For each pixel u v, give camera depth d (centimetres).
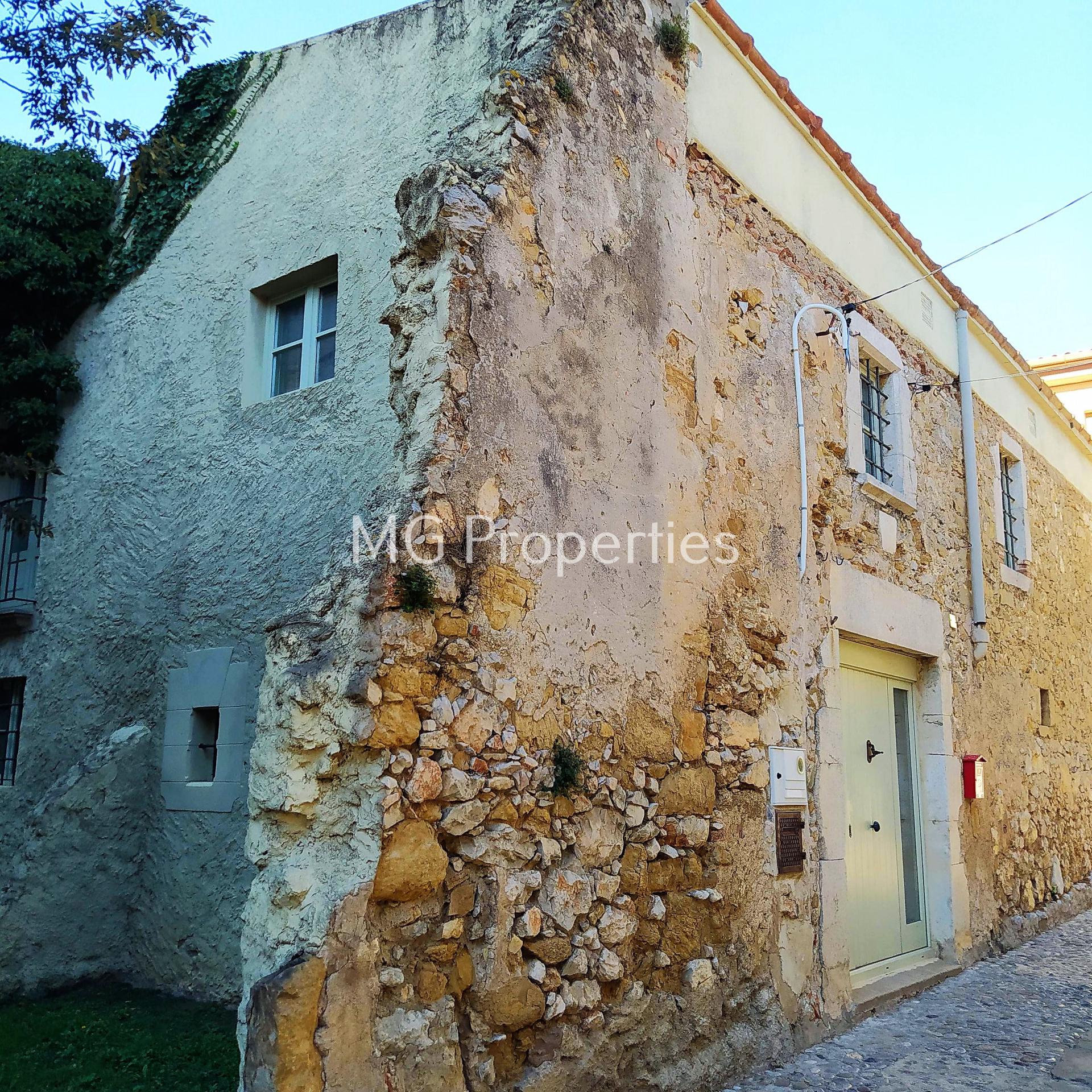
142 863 635
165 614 670
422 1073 328
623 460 477
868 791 696
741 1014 491
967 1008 628
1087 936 891
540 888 388
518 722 390
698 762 496
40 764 727
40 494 802
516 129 438
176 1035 502
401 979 329
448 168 411
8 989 570
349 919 316
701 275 563
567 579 430
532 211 439
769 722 558
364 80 651
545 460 427
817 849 581
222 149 730
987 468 977
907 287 848
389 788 330
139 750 645
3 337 797
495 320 409
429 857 340
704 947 477
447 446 379
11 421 786
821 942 570
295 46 699
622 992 421
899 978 668
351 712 331
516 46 509
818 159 725
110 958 616
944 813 765
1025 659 1000
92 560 733
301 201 662
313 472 607
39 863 596
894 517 757
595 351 468
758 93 661
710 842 495
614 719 445
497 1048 359
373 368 591
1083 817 1100
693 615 511
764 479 590
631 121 522
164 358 724
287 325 677
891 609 720
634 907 437
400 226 423
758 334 609
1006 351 1058
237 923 569
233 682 611
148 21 607
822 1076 487
